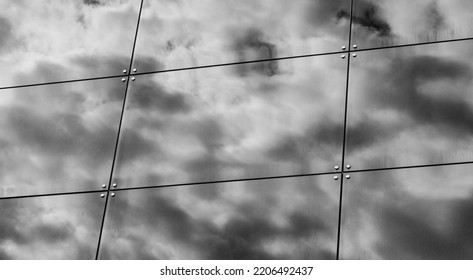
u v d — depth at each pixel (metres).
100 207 10.59
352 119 10.37
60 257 10.38
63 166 11.02
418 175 9.84
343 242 9.68
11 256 10.53
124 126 11.09
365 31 10.96
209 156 10.60
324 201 9.95
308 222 9.89
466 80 10.31
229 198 10.27
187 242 10.14
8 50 12.20
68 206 10.71
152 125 11.00
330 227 9.80
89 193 10.73
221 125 10.78
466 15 10.77
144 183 10.62
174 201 10.42
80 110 11.40
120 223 10.42
